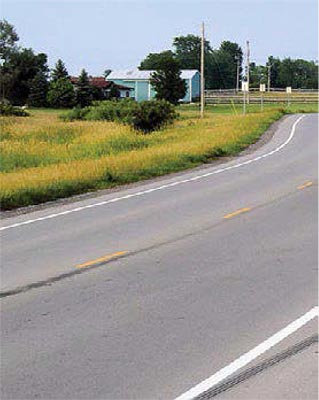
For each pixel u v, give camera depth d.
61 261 11.59
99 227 14.91
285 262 11.33
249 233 13.91
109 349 7.36
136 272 10.77
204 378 6.58
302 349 7.33
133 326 8.12
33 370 6.81
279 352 7.25
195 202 18.31
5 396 6.22
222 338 7.68
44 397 6.20
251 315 8.51
